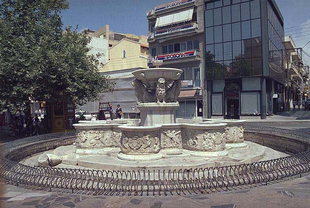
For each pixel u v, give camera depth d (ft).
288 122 77.15
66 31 58.65
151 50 121.08
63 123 57.67
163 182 17.90
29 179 19.62
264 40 92.79
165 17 115.24
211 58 101.91
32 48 49.21
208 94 103.40
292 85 169.99
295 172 20.34
